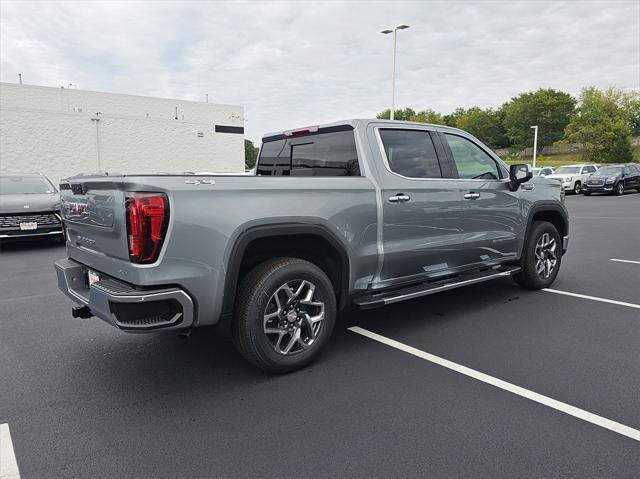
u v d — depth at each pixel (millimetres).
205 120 34344
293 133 4703
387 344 4062
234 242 3133
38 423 2861
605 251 8602
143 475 2354
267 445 2592
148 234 2828
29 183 10789
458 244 4641
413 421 2809
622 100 86000
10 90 27109
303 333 3631
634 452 2467
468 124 102375
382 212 3988
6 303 5648
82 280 3705
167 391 3271
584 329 4375
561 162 65750
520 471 2334
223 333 3250
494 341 4098
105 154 29109
